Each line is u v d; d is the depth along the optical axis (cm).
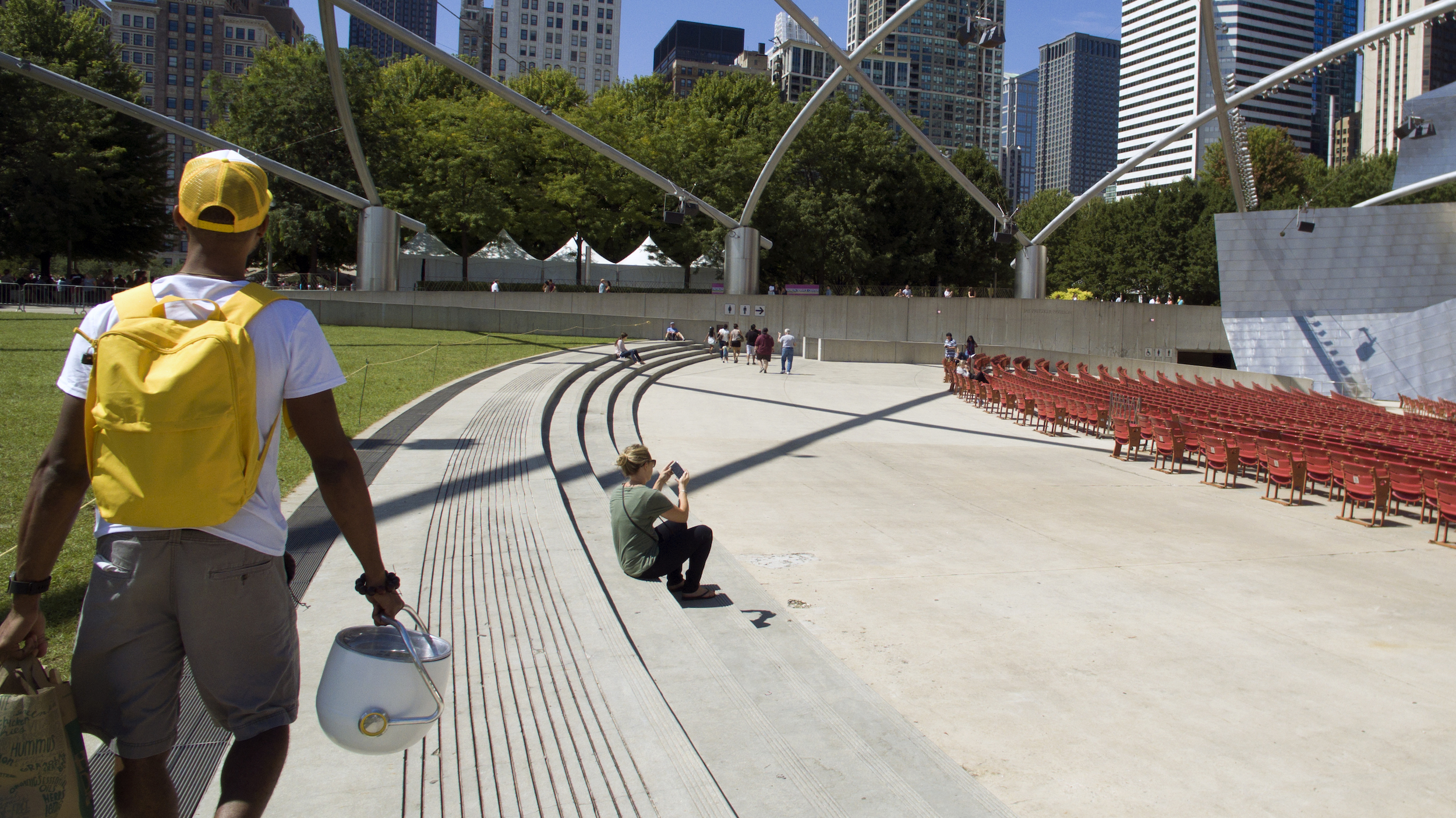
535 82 6253
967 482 1435
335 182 4919
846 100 5794
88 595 199
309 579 561
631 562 661
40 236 4297
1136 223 6731
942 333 4441
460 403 1473
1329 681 642
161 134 4962
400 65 6222
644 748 372
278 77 4944
